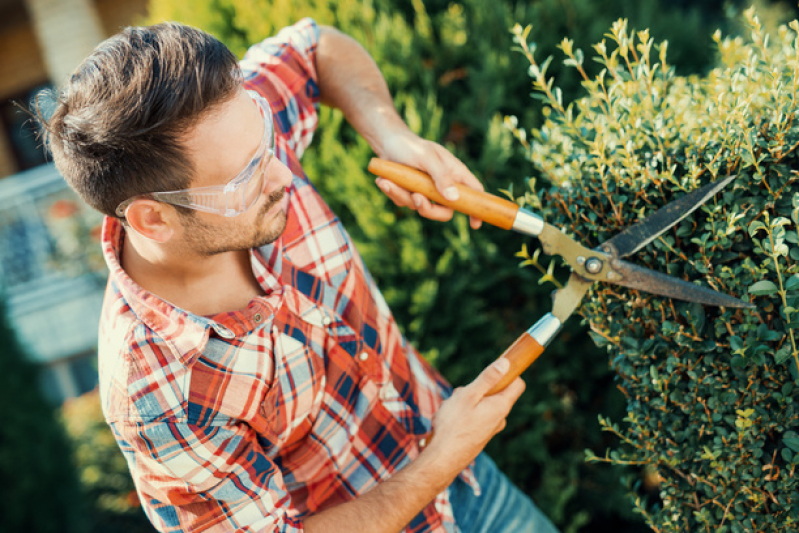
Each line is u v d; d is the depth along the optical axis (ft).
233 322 3.58
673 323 3.67
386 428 4.24
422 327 6.56
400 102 6.66
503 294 6.75
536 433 6.73
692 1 14.52
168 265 3.69
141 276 3.80
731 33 8.02
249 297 3.94
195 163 3.18
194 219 3.37
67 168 3.29
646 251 3.78
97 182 3.25
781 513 3.53
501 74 6.56
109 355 3.52
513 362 3.81
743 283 3.41
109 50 3.15
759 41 3.40
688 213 3.38
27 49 25.07
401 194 4.15
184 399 3.45
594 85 3.85
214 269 3.82
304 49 4.70
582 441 7.06
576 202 3.92
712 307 3.64
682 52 8.10
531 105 6.77
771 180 3.33
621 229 3.79
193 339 3.45
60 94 3.25
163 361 3.43
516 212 3.75
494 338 6.70
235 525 3.59
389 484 3.69
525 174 6.47
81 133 3.14
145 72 3.05
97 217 19.62
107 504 12.82
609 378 6.86
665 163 3.64
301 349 3.86
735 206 3.34
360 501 3.65
